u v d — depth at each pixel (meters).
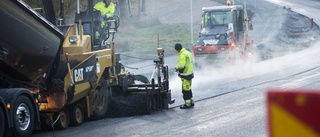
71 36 13.19
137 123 13.20
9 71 11.19
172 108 16.45
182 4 111.25
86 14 15.05
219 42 30.47
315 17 86.81
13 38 10.53
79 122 13.30
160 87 15.92
